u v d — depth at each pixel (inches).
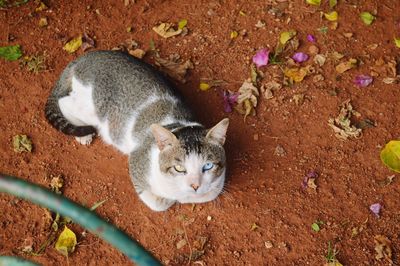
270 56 58.3
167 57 59.1
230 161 54.3
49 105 55.3
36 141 55.9
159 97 52.7
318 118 55.7
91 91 53.7
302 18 60.1
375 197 52.7
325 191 53.0
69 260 51.3
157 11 61.5
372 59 57.9
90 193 53.8
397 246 50.8
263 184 53.4
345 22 59.8
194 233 51.9
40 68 58.8
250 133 55.4
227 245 51.4
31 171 54.7
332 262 50.2
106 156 55.2
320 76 57.2
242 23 60.2
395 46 58.5
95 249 51.6
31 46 60.0
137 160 51.1
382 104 56.0
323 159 54.2
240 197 53.0
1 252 51.6
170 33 59.9
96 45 60.1
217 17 60.7
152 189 50.7
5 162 55.1
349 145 54.6
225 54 59.0
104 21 61.2
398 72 57.3
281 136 55.2
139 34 60.5
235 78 57.9
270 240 51.4
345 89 56.7
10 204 53.3
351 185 53.1
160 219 52.6
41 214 52.8
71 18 61.3
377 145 54.5
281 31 59.6
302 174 53.7
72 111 54.8
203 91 57.4
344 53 58.3
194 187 48.1
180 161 48.0
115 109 53.2
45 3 62.1
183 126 50.4
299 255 50.8
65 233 51.6
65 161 55.1
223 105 56.6
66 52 59.7
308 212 52.3
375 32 59.2
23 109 57.2
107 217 52.8
